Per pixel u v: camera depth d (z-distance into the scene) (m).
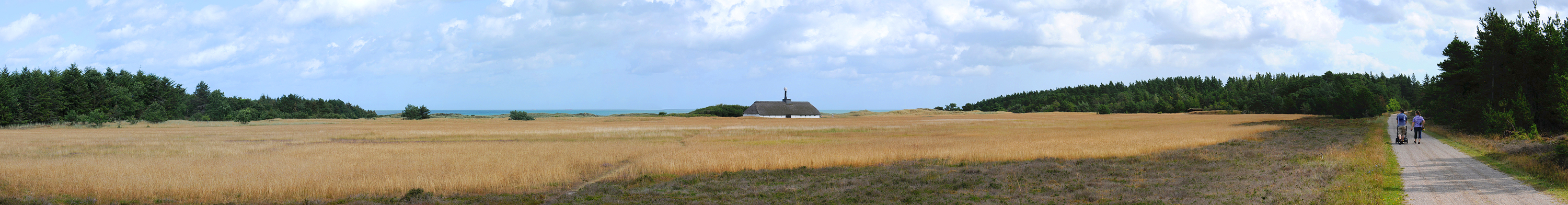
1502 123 24.98
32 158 23.73
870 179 16.25
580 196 13.88
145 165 20.12
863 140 38.34
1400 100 145.62
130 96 103.56
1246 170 16.02
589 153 26.20
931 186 14.76
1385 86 162.50
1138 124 67.31
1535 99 30.66
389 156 24.23
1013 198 12.59
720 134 46.94
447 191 14.70
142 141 36.72
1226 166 17.41
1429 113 52.53
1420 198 9.87
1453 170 13.38
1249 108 135.50
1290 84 158.88
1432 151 18.88
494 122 87.81
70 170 18.00
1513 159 14.70
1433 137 27.52
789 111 133.88
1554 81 27.55
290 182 15.50
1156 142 29.41
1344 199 9.98
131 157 24.22
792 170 18.80
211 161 22.19
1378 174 12.73
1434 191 10.52
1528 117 26.83
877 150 26.25
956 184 14.88
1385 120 60.72
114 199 13.68
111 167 19.14
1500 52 32.53
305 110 152.00
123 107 97.50
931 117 123.19
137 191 14.22
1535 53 30.23
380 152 27.06
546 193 14.50
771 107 133.62
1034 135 41.91
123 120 87.88
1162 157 21.05
